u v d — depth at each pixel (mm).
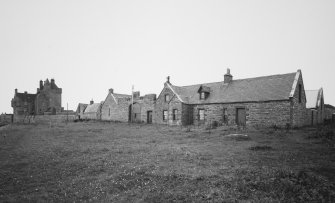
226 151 17219
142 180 11406
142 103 49781
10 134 32500
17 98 90250
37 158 16578
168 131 31688
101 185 11055
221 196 9383
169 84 45125
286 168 12148
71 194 10219
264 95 35031
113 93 60594
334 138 21031
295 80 33875
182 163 14125
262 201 8922
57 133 31953
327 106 52469
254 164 13297
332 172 11875
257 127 32500
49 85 90688
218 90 42188
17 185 11508
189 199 9266
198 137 25281
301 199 9164
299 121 34156
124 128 37188
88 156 16812
